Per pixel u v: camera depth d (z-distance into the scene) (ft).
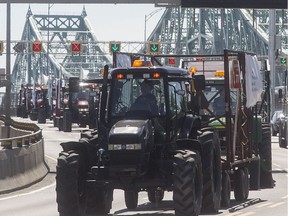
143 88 120.47
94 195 124.88
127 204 136.98
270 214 126.52
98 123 120.06
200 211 126.52
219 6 316.81
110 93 120.57
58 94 511.81
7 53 268.62
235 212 129.18
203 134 125.18
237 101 144.36
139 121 116.06
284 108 333.21
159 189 119.34
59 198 115.75
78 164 116.57
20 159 187.93
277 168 227.81
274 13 485.97
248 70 151.23
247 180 150.82
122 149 113.19
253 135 163.32
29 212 134.72
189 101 129.80
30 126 324.80
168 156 119.34
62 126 463.83
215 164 129.39
